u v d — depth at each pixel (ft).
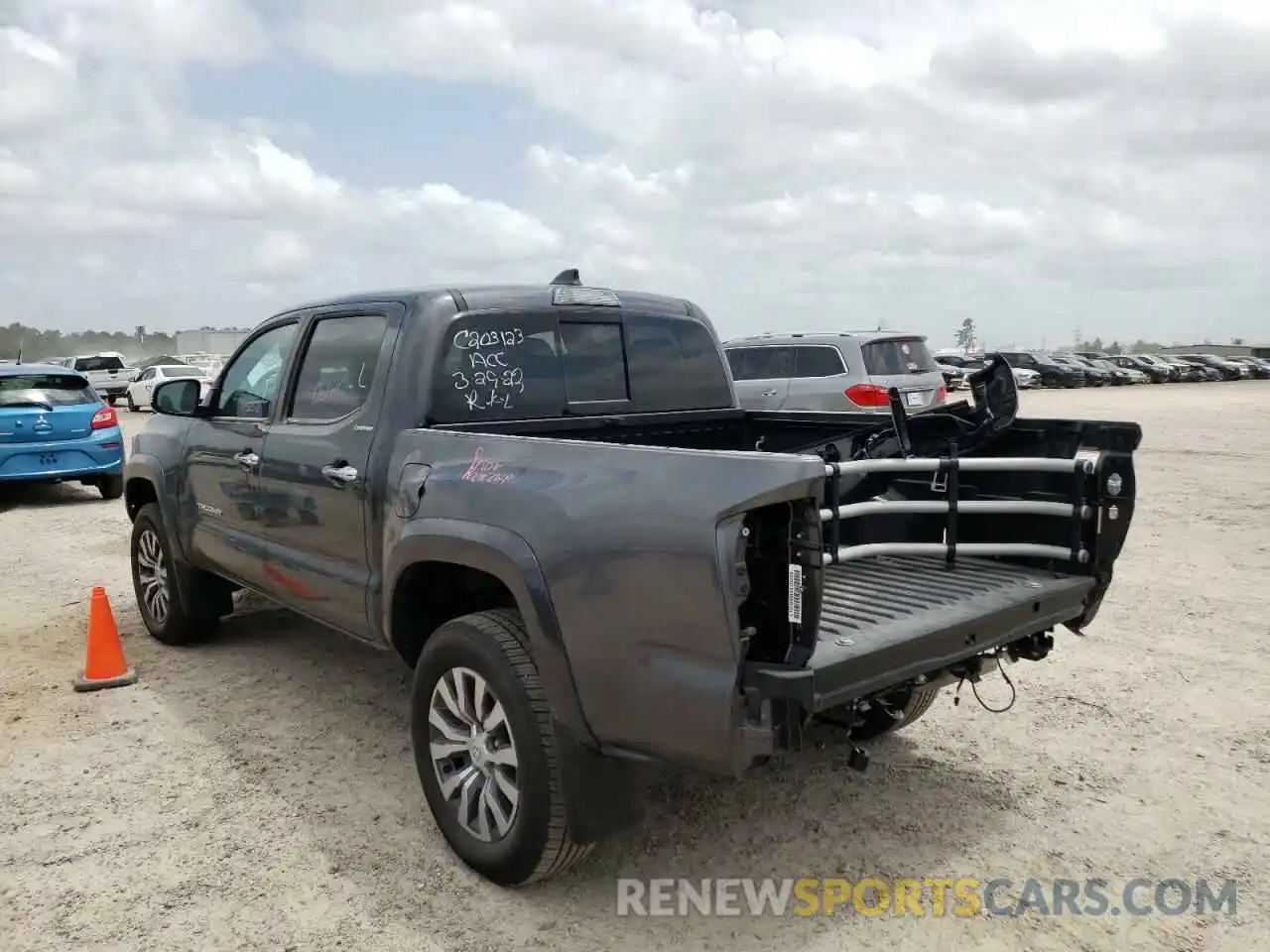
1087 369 155.02
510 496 10.03
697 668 8.44
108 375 111.45
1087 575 12.22
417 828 11.84
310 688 16.74
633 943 9.53
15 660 18.52
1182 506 34.86
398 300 12.93
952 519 12.44
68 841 11.56
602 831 9.71
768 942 9.55
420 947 9.50
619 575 8.87
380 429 12.28
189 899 10.32
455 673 10.66
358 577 12.58
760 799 12.50
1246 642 18.93
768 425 16.20
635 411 14.70
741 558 8.25
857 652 8.88
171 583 18.34
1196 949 9.45
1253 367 189.47
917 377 39.27
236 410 16.24
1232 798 12.51
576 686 9.31
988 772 13.32
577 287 14.35
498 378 12.98
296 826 11.90
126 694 16.51
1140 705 15.71
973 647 10.23
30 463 38.17
